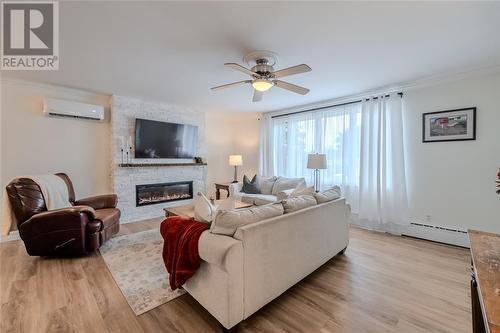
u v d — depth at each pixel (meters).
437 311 1.84
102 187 4.24
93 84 3.59
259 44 2.33
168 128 4.84
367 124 3.99
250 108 5.27
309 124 4.89
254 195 4.61
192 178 5.36
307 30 2.08
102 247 3.11
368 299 2.00
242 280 1.63
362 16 1.88
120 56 2.61
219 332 1.62
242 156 6.59
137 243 3.26
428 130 3.43
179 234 1.87
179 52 2.51
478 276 0.99
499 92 2.91
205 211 2.06
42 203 2.84
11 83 3.38
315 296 2.05
